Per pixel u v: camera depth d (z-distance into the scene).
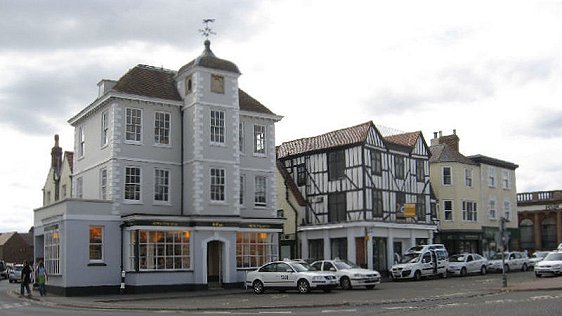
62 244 28.64
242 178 34.88
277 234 34.12
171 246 30.03
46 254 30.75
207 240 30.89
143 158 31.23
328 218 41.72
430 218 45.34
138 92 31.47
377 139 41.78
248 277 28.28
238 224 31.80
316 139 44.28
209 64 32.25
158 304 22.80
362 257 39.78
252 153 35.47
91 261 28.86
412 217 43.34
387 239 41.25
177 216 29.98
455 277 39.72
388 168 42.34
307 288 26.39
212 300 24.33
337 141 42.06
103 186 31.33
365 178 40.12
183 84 32.97
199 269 30.39
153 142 31.75
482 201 52.22
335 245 41.50
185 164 32.19
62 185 45.31
